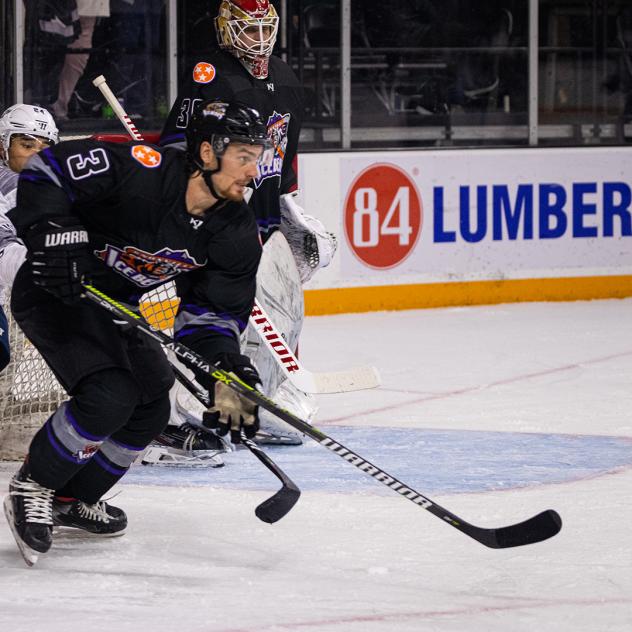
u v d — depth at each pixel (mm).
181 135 14305
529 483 12992
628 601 9133
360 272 25969
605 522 11398
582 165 27469
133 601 9070
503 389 18469
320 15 25609
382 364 20531
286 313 15406
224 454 14344
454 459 14148
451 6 26531
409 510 11859
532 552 10445
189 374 14219
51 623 8531
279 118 14836
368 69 26141
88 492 10523
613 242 27766
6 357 12062
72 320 9797
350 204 25734
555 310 26438
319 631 8406
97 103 24406
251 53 14281
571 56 27562
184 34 24766
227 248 9883
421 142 26719
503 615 8789
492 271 27031
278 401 15008
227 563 10117
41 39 23844
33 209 9336
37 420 13797
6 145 13328
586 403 17422
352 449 14656
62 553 10352
